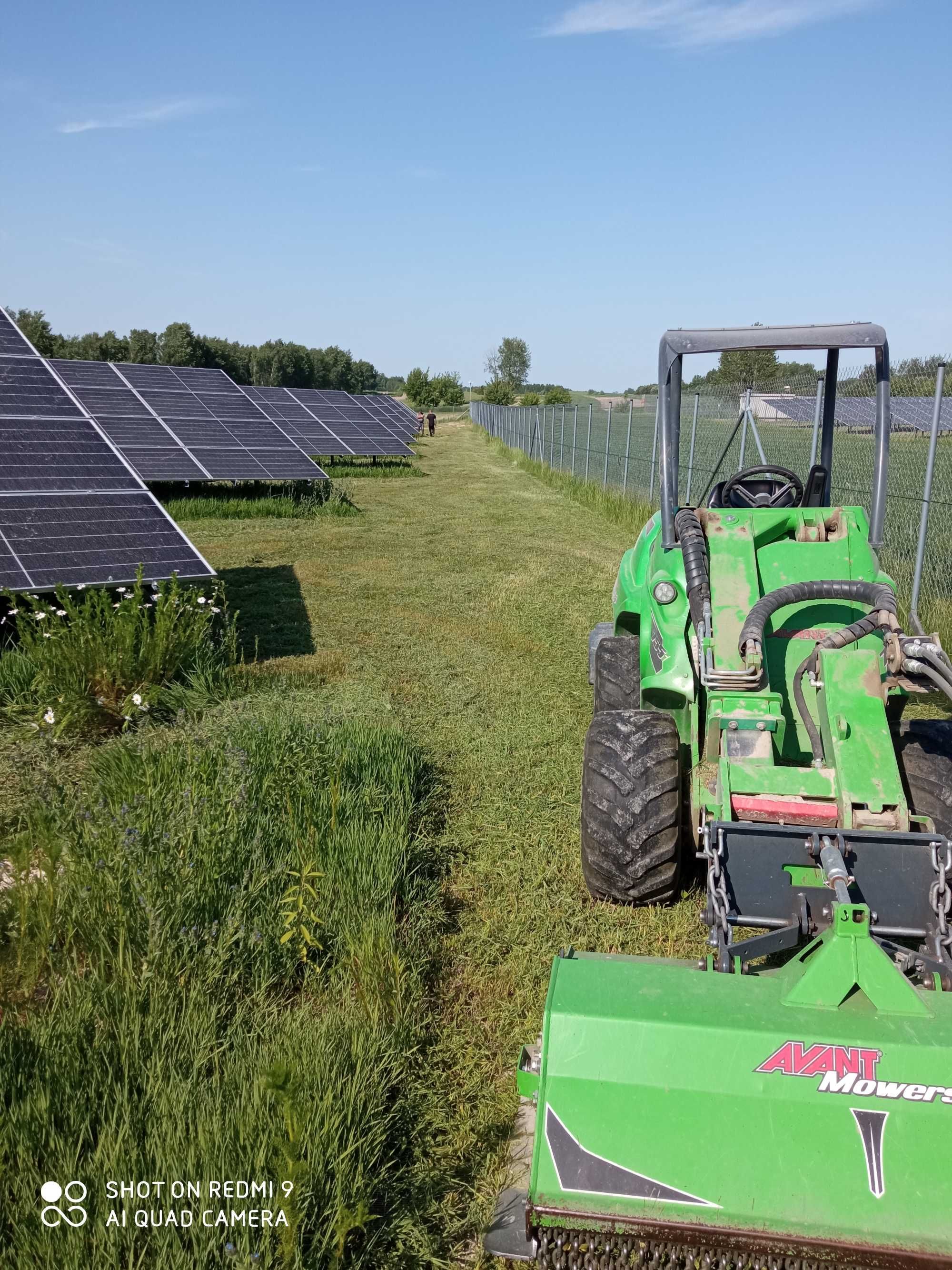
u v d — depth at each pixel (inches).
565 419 1051.3
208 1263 91.0
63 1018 123.1
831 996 92.7
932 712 271.0
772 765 130.7
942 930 108.9
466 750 238.1
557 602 415.2
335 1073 113.3
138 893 146.0
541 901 167.2
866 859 113.7
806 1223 83.7
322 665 313.0
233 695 276.5
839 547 159.6
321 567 490.0
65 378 780.0
